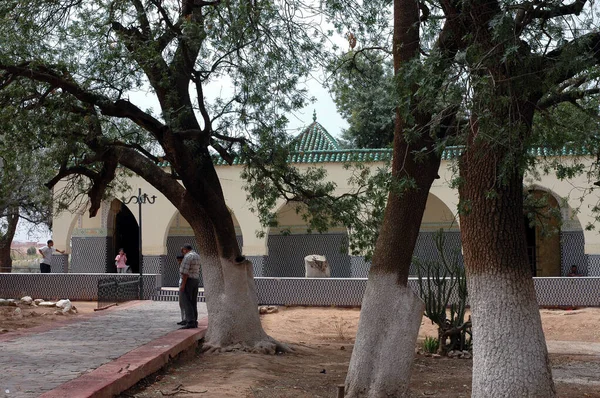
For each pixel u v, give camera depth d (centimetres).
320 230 1407
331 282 2200
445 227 2642
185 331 1332
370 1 1186
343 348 1534
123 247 3011
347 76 1314
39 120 1230
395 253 902
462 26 784
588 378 1152
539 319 756
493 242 755
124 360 977
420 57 884
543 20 728
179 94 1305
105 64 1200
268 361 1238
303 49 1287
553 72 701
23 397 729
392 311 895
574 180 2338
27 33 1198
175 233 2886
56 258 2839
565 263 2538
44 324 1467
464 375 1181
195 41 1161
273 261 2781
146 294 2331
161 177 1374
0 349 1077
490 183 751
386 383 879
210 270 1361
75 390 759
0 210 2397
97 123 1254
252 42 1259
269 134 1294
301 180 1398
